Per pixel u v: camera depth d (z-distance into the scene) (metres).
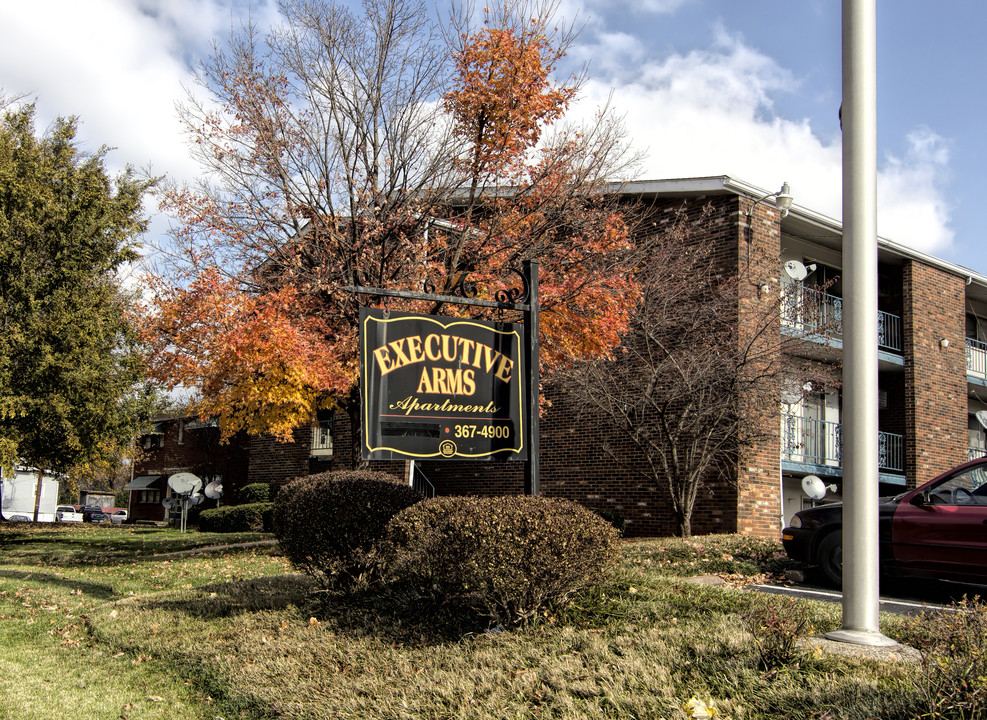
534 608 6.55
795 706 4.39
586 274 13.33
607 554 6.72
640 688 4.90
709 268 16.11
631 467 16.98
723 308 15.40
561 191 13.51
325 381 12.68
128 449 19.73
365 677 5.73
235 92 13.45
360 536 7.89
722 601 7.05
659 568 10.31
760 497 15.73
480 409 7.59
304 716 5.13
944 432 21.00
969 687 3.94
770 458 16.11
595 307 13.14
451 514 6.51
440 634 6.62
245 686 5.72
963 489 8.99
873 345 5.90
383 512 7.91
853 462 5.80
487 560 6.23
